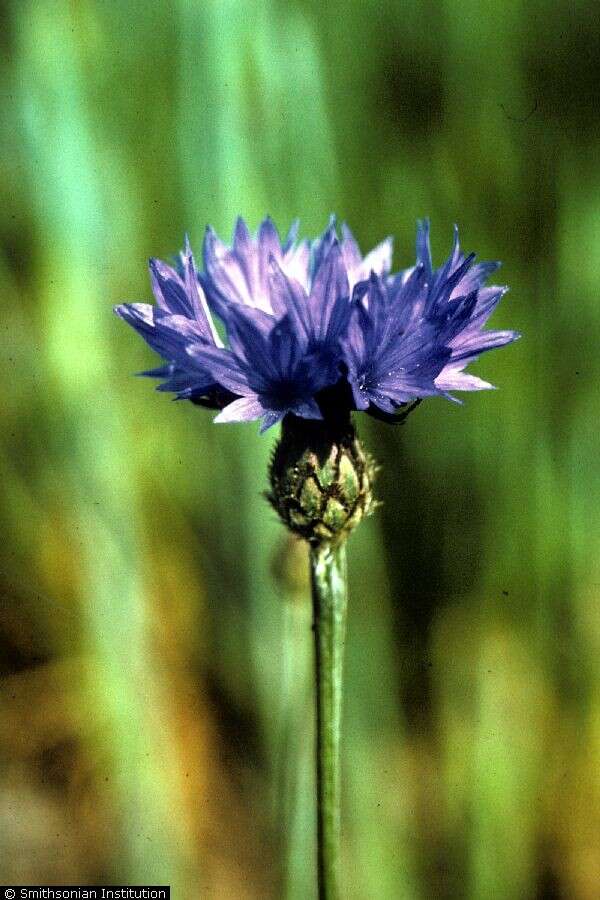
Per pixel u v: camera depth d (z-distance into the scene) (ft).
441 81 1.11
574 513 1.08
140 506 1.05
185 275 0.85
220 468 1.10
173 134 1.06
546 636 1.08
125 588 1.03
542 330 1.09
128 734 1.02
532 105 1.10
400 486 1.12
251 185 1.03
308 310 0.83
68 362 1.03
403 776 1.09
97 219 1.04
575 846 1.06
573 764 1.07
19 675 1.09
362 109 1.12
